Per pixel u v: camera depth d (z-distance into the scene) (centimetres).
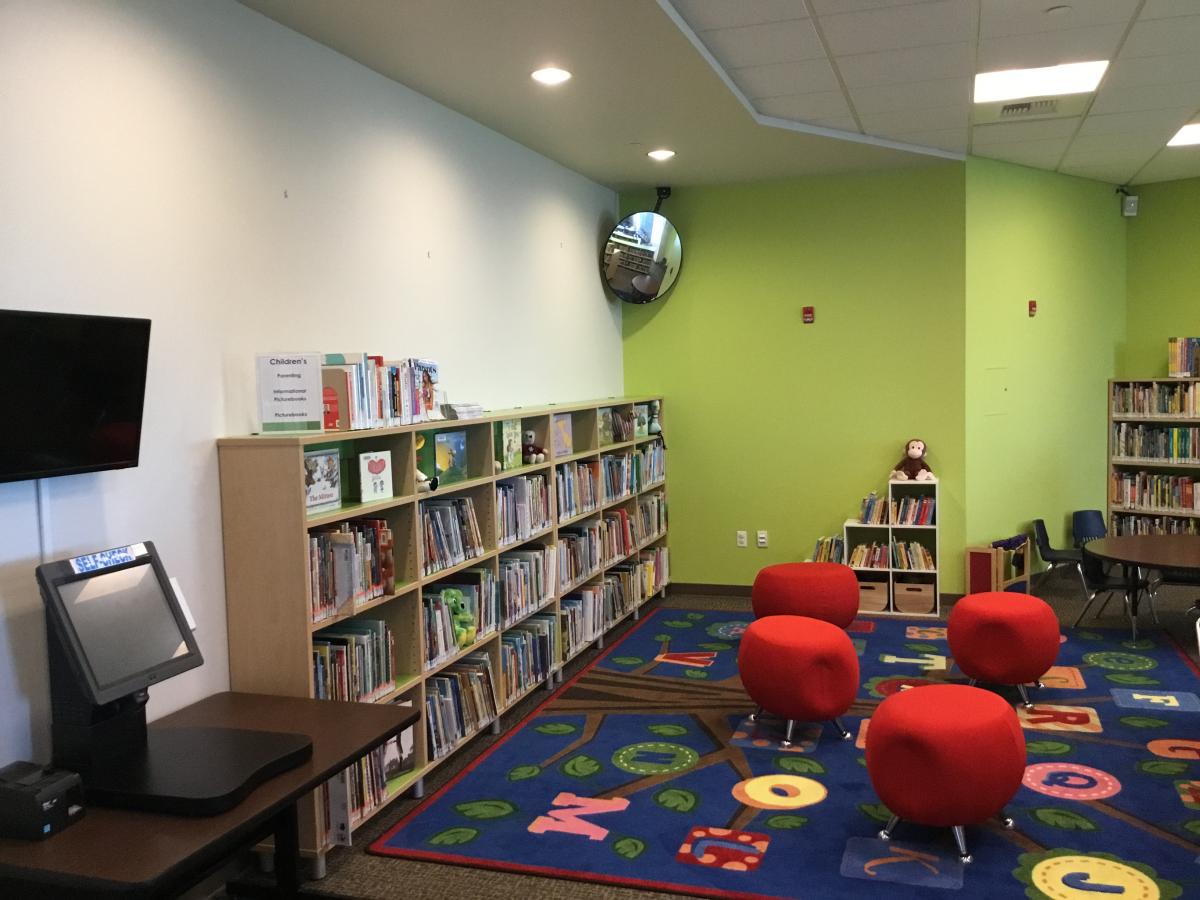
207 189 323
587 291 671
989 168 676
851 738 430
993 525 692
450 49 395
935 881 306
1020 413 711
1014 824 343
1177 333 791
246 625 326
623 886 312
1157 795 363
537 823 358
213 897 318
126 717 250
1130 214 798
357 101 409
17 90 256
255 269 346
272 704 305
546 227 604
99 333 260
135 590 261
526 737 446
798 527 705
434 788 392
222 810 225
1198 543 564
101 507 282
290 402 335
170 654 262
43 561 263
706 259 713
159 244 303
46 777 223
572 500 547
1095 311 782
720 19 393
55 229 267
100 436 268
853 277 681
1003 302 692
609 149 582
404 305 442
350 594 338
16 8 255
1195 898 291
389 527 383
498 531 454
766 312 702
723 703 485
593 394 681
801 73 467
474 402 507
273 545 321
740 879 312
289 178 365
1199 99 534
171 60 308
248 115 343
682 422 729
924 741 313
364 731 278
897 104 526
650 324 731
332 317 390
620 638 614
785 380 702
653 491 717
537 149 579
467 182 502
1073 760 399
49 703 264
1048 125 584
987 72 476
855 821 350
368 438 383
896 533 680
